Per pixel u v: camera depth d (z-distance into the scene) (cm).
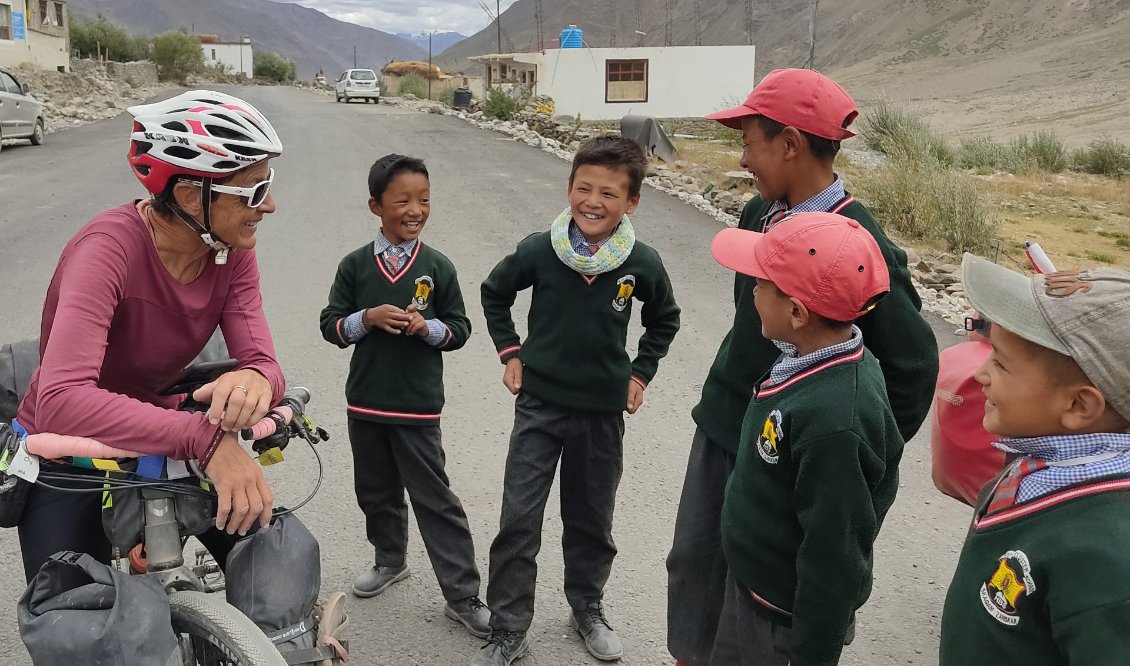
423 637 333
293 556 214
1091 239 1430
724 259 228
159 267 218
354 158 1717
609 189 296
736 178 1402
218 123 204
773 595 231
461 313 346
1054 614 153
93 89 3131
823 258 207
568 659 324
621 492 450
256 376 209
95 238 210
